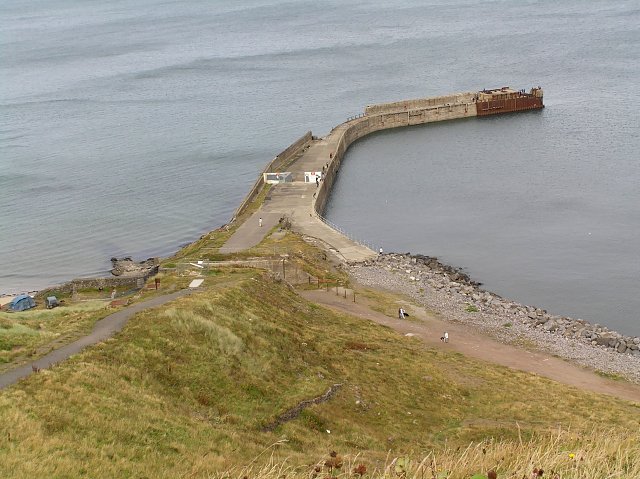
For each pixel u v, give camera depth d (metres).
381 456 36.88
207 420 37.12
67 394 33.34
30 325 49.78
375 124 181.12
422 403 48.19
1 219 125.75
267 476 23.78
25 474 25.34
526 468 19.72
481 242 103.88
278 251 85.69
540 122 173.50
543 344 69.75
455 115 187.75
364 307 74.88
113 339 43.03
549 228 107.75
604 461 20.11
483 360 62.09
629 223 107.44
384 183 136.88
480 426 44.53
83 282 85.62
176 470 28.72
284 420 40.22
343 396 45.38
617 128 160.00
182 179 146.00
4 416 29.73
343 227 112.69
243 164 154.75
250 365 44.94
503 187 129.00
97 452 28.50
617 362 66.06
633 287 86.88
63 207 131.25
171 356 42.56
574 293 86.00
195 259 83.06
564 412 49.06
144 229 118.81
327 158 141.12
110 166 157.12
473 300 81.81
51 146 176.12
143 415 33.66
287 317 58.78
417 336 66.88
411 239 106.44
